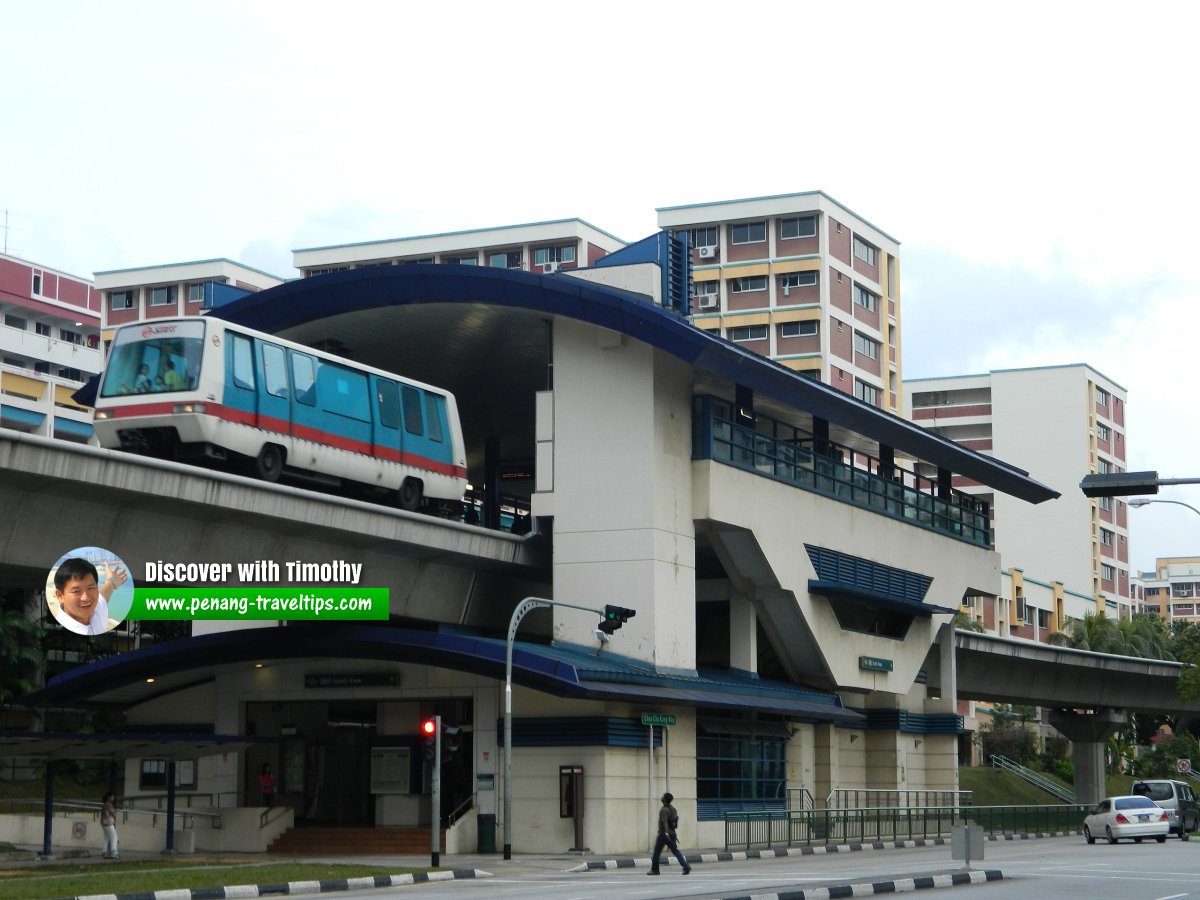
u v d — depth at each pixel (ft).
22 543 97.09
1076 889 81.61
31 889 82.79
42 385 287.69
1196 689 234.17
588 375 146.00
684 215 338.34
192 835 131.23
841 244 337.52
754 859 136.77
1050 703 260.62
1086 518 427.33
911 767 200.23
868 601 175.11
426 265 144.87
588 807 130.00
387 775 141.08
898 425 179.01
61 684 144.77
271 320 151.94
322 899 87.35
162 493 100.63
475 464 204.03
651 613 140.67
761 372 148.97
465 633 146.41
